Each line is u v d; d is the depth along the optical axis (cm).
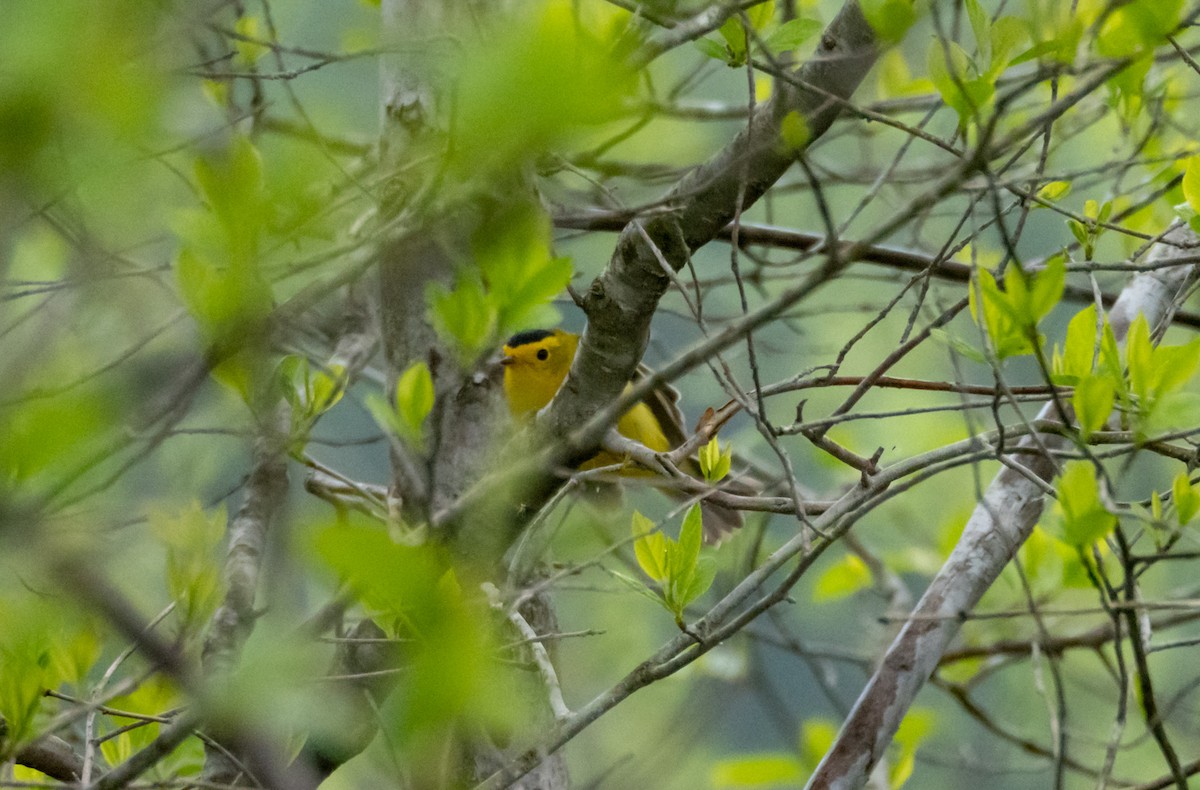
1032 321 507
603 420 481
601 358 650
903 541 1403
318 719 337
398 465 720
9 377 321
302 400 611
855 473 1227
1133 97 788
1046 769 995
